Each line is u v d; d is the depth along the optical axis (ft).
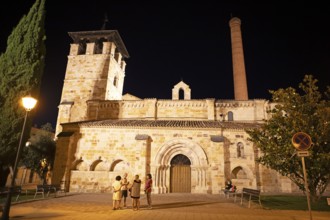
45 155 110.42
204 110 107.34
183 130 81.25
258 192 45.96
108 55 132.67
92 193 72.64
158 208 44.55
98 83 127.75
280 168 55.77
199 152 78.28
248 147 80.02
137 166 76.38
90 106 113.70
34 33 68.64
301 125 52.03
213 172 75.97
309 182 53.01
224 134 81.41
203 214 37.81
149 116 107.04
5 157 59.16
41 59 69.51
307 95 56.59
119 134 82.48
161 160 78.43
